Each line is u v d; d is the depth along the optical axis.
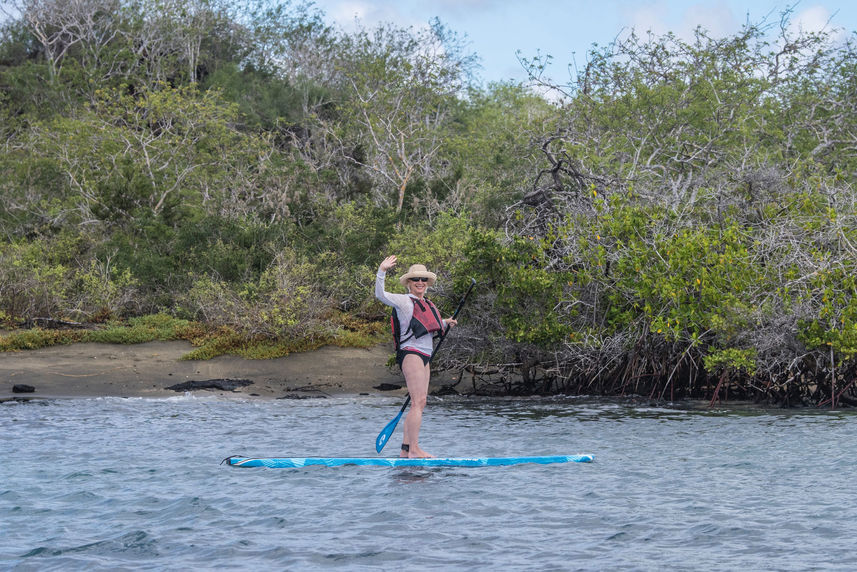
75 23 79.38
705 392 29.67
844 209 28.64
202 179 50.81
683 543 11.72
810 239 27.56
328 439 20.80
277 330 33.75
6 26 81.75
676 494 14.62
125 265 39.91
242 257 39.06
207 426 22.86
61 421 23.58
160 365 31.94
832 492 14.70
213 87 71.38
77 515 13.32
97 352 33.16
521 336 29.11
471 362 30.94
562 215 32.44
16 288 36.97
